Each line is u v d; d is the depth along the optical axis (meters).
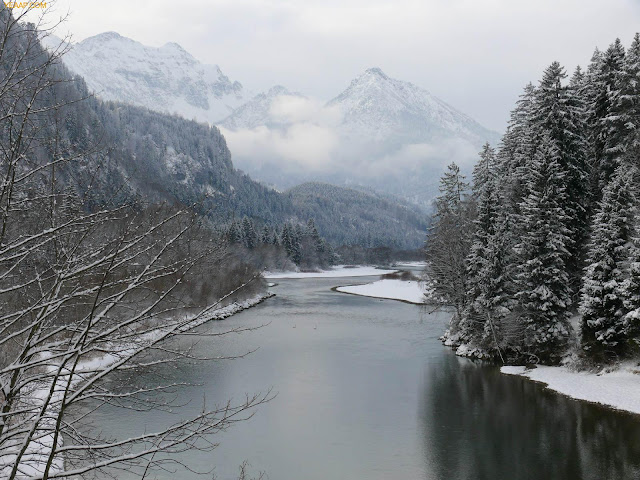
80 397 6.44
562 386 34.66
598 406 30.78
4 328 6.23
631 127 41.19
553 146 40.94
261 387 34.66
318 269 172.62
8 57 5.61
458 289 50.91
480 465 23.39
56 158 6.11
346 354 44.97
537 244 40.22
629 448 24.84
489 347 43.69
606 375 35.00
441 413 30.16
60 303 6.36
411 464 23.48
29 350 6.75
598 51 53.97
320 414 29.81
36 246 6.20
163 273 6.80
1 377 6.50
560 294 39.62
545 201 39.69
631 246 35.56
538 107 45.50
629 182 36.69
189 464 22.97
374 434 27.00
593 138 46.72
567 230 39.53
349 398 32.72
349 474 22.42
